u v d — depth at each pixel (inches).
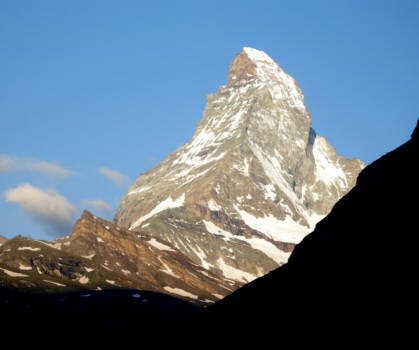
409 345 3371.1
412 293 3663.9
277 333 4544.8
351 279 4256.9
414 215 4261.8
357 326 3786.9
